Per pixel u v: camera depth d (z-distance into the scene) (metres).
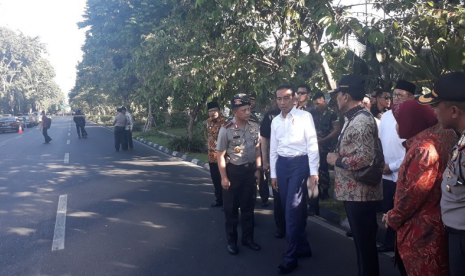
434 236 2.67
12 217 6.54
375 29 6.28
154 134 22.83
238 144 4.73
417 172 2.62
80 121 22.81
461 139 2.29
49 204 7.32
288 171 4.38
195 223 6.04
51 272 4.39
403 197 2.70
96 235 5.55
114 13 20.25
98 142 20.25
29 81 76.00
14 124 31.52
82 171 10.94
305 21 7.98
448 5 6.40
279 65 8.99
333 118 6.62
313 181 4.26
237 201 4.85
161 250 4.96
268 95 9.56
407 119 2.85
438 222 2.66
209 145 6.80
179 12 11.92
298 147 4.34
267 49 9.24
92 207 7.03
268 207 6.93
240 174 4.77
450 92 2.39
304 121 4.33
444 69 6.25
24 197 7.93
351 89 3.51
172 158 13.67
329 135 6.43
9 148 18.30
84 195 7.97
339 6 7.53
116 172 10.68
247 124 4.88
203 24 9.23
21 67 74.31
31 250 5.05
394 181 4.61
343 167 3.51
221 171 4.77
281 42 8.84
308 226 5.86
